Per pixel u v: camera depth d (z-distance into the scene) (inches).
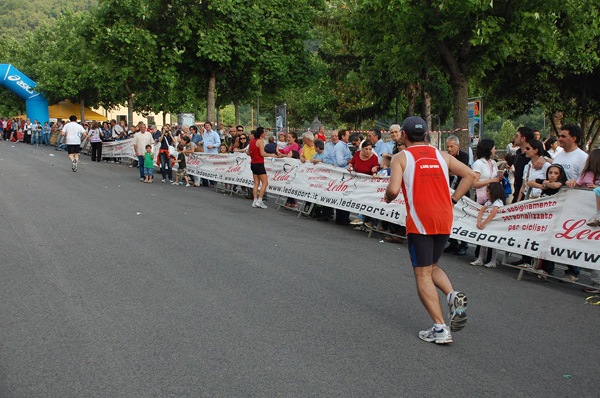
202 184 599.5
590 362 154.5
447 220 167.0
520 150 314.7
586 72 762.8
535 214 251.8
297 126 2314.2
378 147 413.1
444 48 487.8
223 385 132.5
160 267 240.5
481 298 216.7
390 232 339.3
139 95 1501.0
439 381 138.5
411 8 455.8
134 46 749.3
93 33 776.9
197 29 767.1
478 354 157.8
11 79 1518.2
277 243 302.4
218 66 824.3
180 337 162.7
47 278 220.7
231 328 171.2
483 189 289.9
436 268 175.0
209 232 324.2
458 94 499.5
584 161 254.7
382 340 165.9
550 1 423.5
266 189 454.6
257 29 777.6
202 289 210.7
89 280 219.0
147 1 739.4
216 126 1004.6
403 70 541.0
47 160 835.4
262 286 217.5
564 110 887.1
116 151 844.6
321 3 886.4
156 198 467.2
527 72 799.1
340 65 988.6
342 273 242.8
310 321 179.9
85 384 132.0
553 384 139.3
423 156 169.3
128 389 129.7
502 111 970.1
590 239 230.4
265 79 860.0
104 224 335.9
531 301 214.7
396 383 136.5
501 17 445.7
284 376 138.4
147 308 187.6
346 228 369.7
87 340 159.2
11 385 131.0
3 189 487.2
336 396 128.3
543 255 245.3
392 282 231.0
